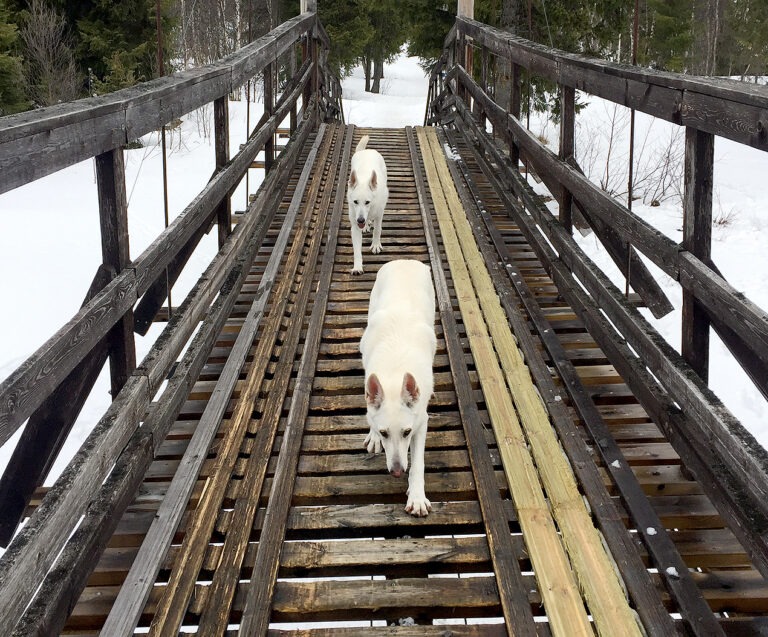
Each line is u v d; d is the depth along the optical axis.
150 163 15.92
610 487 3.12
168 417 3.11
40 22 15.69
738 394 6.44
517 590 2.49
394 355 3.15
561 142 5.05
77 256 10.05
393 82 35.66
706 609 2.43
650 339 3.22
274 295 5.24
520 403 3.70
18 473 2.96
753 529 2.29
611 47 16.27
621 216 3.72
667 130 16.02
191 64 23.42
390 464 2.89
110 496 2.49
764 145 2.29
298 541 2.80
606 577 2.53
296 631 2.36
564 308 5.24
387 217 7.01
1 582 1.70
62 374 2.23
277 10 21.62
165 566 2.67
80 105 2.58
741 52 26.83
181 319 3.44
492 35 7.79
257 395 3.84
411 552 2.72
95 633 2.54
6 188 2.01
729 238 10.40
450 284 5.44
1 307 8.35
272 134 6.73
